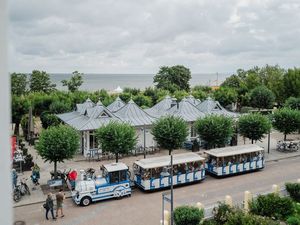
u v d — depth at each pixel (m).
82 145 38.19
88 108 40.12
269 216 19.97
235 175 30.78
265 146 42.34
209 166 30.55
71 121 40.31
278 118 39.22
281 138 46.88
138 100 59.81
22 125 46.56
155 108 47.75
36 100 53.75
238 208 20.08
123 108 41.75
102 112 38.19
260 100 66.44
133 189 27.19
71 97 58.50
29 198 24.61
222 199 24.47
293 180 29.02
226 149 30.86
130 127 30.84
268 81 88.00
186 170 27.50
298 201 22.59
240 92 74.25
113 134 29.08
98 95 61.34
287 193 23.28
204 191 26.41
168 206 23.28
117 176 24.64
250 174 31.08
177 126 32.44
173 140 32.16
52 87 83.12
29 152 38.62
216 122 34.38
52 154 26.02
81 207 23.33
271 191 23.81
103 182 24.38
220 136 34.38
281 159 36.72
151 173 26.05
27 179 28.95
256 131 35.88
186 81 99.75
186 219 17.97
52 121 44.91
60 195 21.47
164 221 17.91
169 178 26.69
